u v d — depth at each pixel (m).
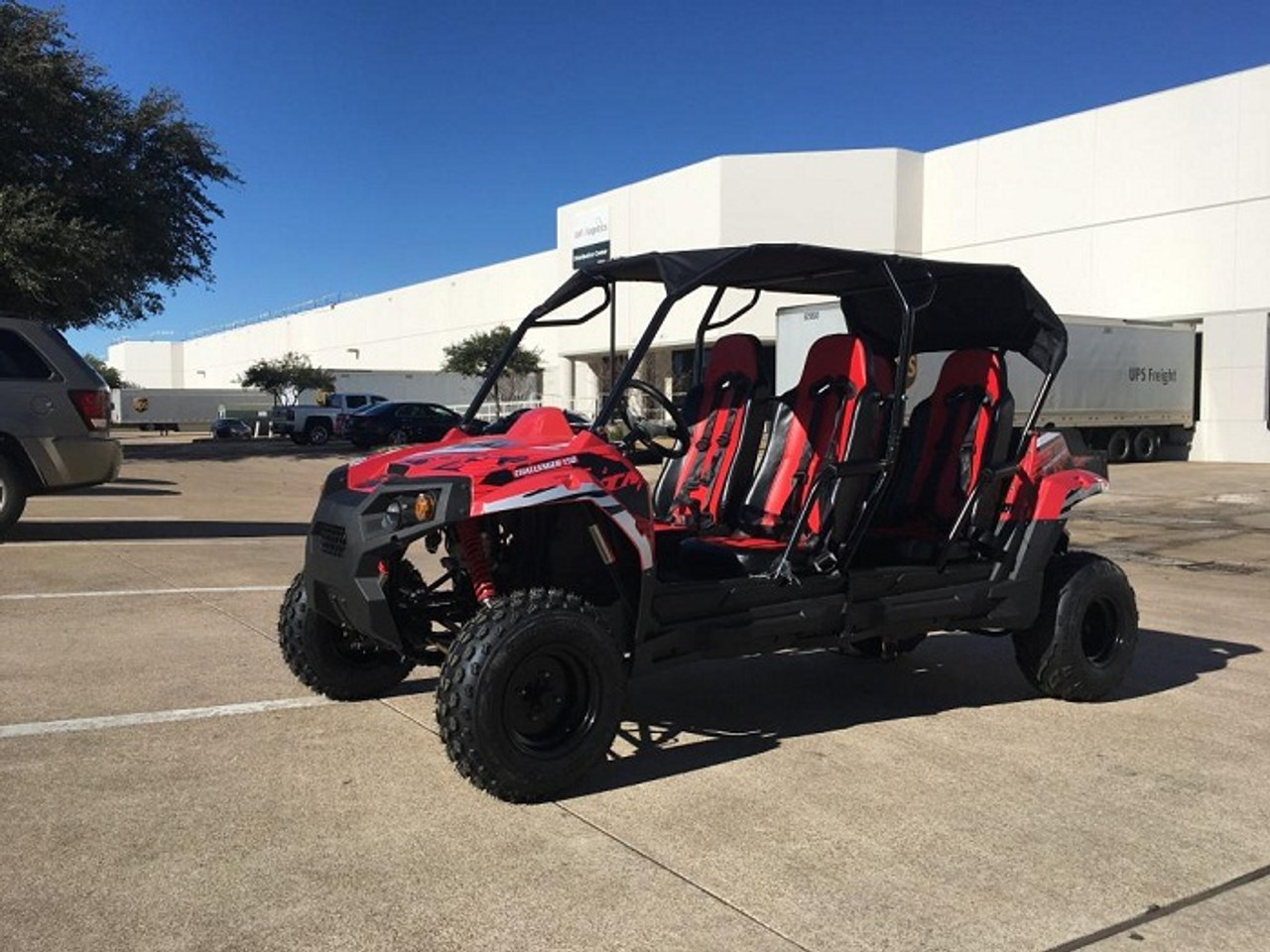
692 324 13.79
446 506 3.81
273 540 10.84
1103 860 3.58
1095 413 26.58
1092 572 5.49
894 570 4.95
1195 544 12.91
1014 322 5.64
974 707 5.43
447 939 2.95
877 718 5.21
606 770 4.36
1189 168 28.92
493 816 3.81
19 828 3.61
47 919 2.99
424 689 5.39
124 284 25.53
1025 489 5.41
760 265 4.98
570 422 4.49
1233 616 8.21
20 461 9.19
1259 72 27.34
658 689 5.70
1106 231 30.86
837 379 5.09
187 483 18.94
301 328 86.31
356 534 4.04
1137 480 22.59
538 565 4.45
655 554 4.53
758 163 36.53
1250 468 26.27
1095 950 2.99
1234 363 28.27
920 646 6.87
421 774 4.20
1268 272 27.41
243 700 5.12
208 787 4.02
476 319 62.16
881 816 3.91
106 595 7.53
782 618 4.59
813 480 4.89
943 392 5.71
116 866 3.34
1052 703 5.53
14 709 4.91
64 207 24.84
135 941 2.89
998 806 4.04
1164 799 4.14
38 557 9.10
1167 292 29.52
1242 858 3.62
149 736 4.58
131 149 28.27
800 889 3.31
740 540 4.96
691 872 3.40
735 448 5.31
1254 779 4.38
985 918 3.15
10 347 9.17
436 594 4.67
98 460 9.48
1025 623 5.34
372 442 32.09
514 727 3.86
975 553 5.31
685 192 38.53
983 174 34.16
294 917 3.04
